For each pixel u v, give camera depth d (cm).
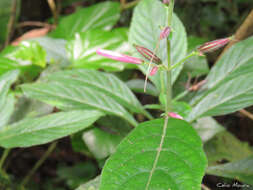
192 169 15
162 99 25
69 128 23
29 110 33
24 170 54
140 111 28
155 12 29
